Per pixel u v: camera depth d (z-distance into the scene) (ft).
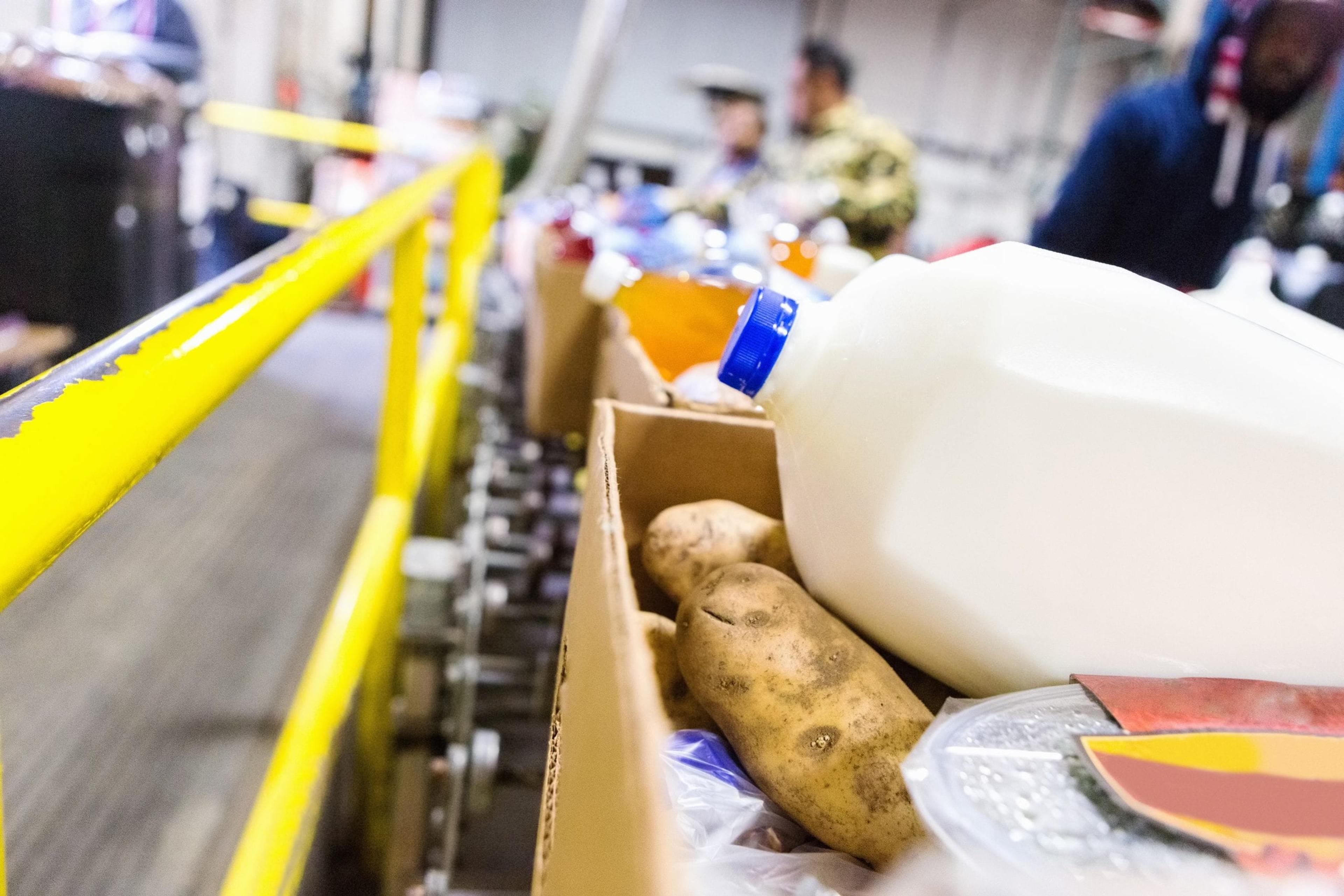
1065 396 1.30
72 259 5.98
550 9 24.04
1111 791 1.04
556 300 4.53
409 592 4.33
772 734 1.35
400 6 20.67
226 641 5.04
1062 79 24.12
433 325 12.63
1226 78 5.14
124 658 4.74
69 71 5.89
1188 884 0.92
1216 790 1.06
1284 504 1.31
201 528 6.27
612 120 25.17
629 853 0.67
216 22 14.06
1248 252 2.81
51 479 0.89
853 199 7.13
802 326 1.60
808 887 1.08
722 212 5.11
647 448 1.95
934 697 1.63
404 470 3.97
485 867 3.89
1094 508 1.32
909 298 1.46
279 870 2.29
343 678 2.86
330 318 13.25
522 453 5.63
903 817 1.28
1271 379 1.32
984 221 27.04
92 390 1.03
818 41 8.25
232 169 14.79
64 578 5.38
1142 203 5.52
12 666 4.53
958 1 25.57
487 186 8.52
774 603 1.44
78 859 3.51
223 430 8.10
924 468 1.36
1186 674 1.37
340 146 14.38
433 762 3.82
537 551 4.28
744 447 1.97
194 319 1.35
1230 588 1.33
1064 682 1.40
